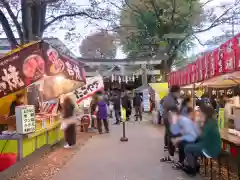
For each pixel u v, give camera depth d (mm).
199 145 7113
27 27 14023
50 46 8562
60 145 11789
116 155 9641
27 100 10281
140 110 22375
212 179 6805
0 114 9367
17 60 8039
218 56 7457
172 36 27656
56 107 12836
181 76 14531
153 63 31078
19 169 7535
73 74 10227
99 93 16812
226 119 9328
